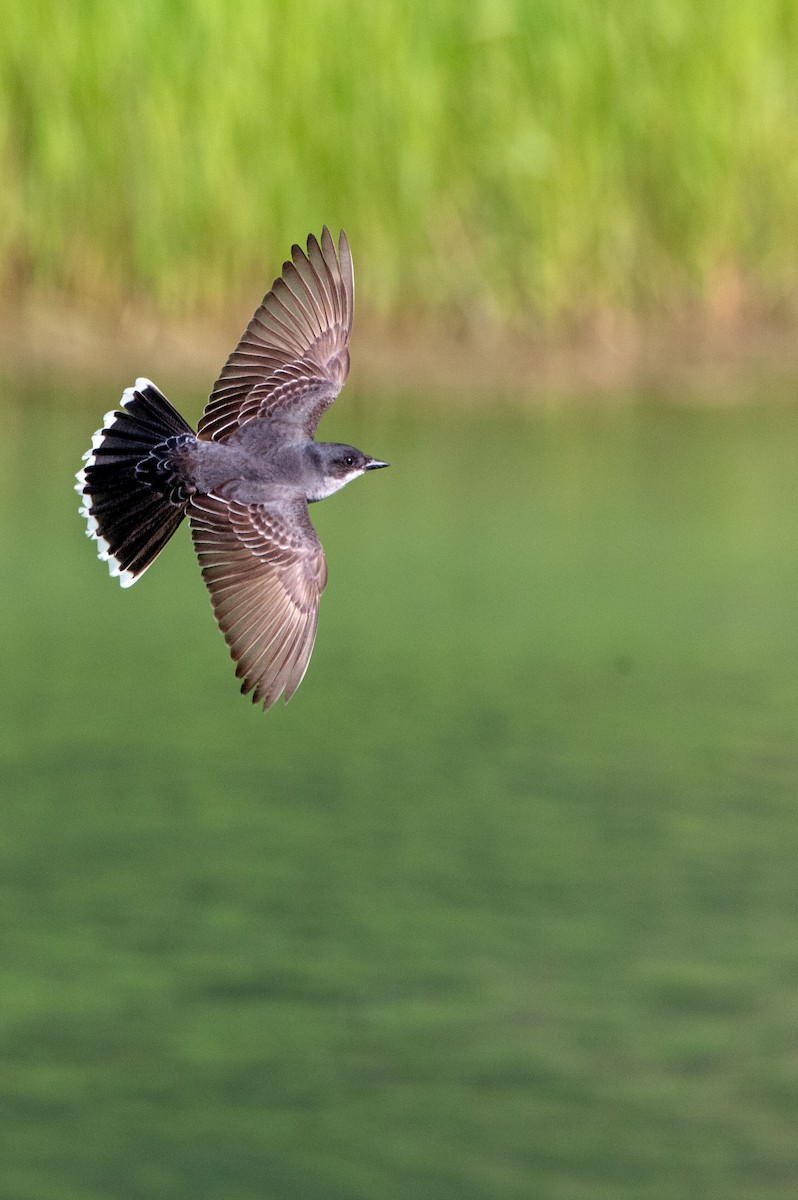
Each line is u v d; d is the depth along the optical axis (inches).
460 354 1129.4
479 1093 420.8
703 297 1182.3
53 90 1075.3
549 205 1135.0
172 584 819.4
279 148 1082.7
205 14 1067.3
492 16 1113.4
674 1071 429.7
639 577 813.2
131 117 1077.1
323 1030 441.7
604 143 1147.3
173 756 595.2
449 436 1072.8
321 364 254.2
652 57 1153.4
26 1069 423.2
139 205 1079.6
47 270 1088.8
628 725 631.2
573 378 1143.6
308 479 241.8
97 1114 408.5
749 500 954.7
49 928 482.9
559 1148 399.5
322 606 764.6
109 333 1087.0
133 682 668.1
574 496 956.6
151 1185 381.4
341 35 1085.8
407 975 466.0
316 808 557.0
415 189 1104.8
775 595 788.6
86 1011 446.6
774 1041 441.7
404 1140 402.0
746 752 606.9
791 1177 391.9
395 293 1115.9
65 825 537.6
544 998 458.6
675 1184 388.2
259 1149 397.1
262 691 232.7
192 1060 427.8
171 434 239.8
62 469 949.2
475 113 1119.6
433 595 784.3
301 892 505.7
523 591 791.1
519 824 549.6
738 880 517.7
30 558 823.1
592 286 1155.9
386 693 660.7
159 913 491.2
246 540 236.1
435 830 541.3
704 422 1115.3
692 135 1162.6
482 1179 390.0
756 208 1198.3
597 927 491.2
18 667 681.0
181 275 1085.1
